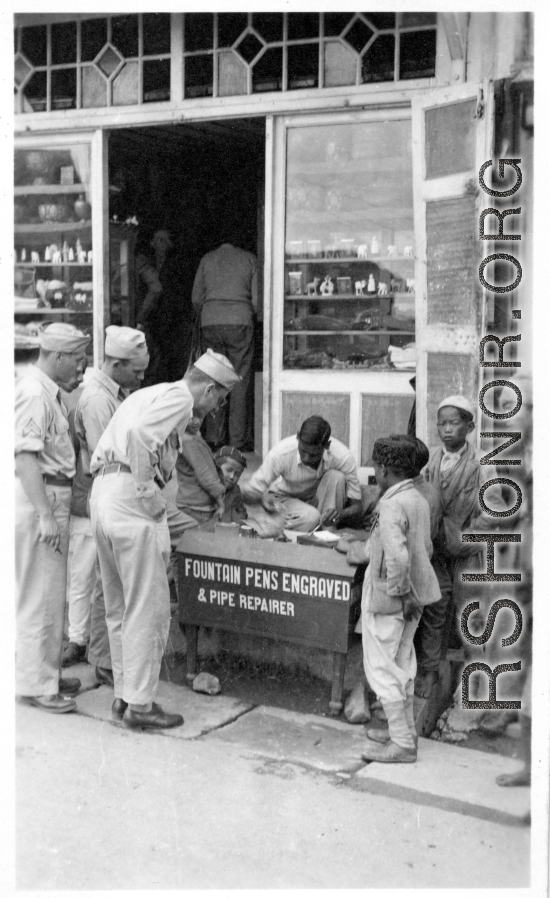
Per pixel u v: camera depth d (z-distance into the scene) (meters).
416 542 3.65
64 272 5.98
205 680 4.28
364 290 5.41
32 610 4.00
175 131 6.05
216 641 4.50
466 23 4.45
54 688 4.10
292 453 5.00
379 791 3.48
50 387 4.02
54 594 4.03
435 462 4.18
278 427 5.63
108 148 5.86
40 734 3.89
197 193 6.99
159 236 6.76
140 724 3.91
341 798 3.44
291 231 5.51
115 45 5.61
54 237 5.97
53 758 3.71
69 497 4.09
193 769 3.62
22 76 5.80
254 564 4.06
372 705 4.08
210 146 6.60
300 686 4.32
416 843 3.21
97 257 5.88
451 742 3.92
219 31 5.38
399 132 5.17
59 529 4.04
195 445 4.88
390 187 5.26
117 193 6.39
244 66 5.36
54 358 4.09
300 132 5.37
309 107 5.22
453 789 3.50
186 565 4.23
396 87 5.00
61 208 5.91
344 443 5.46
